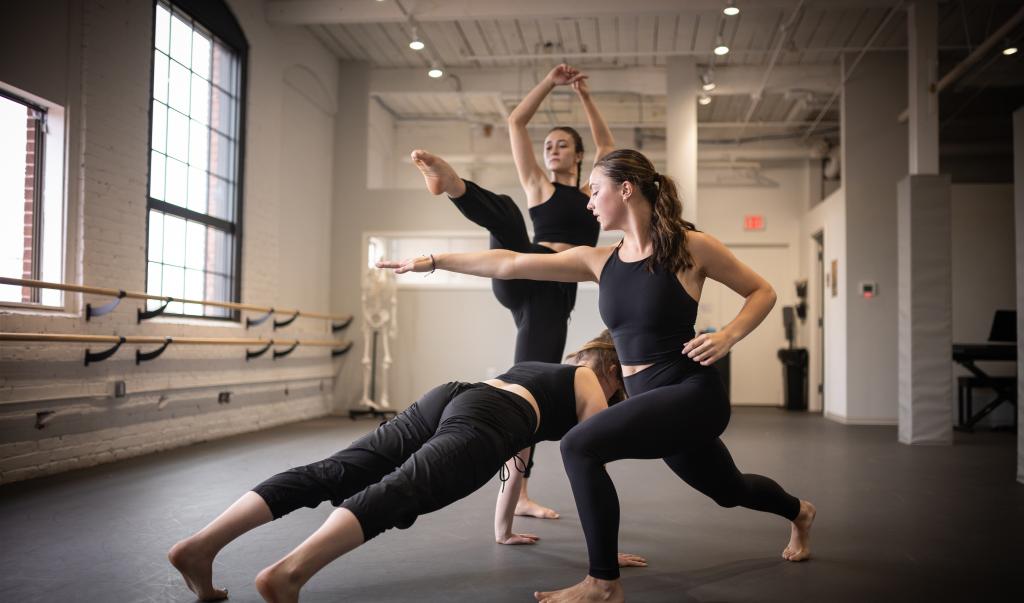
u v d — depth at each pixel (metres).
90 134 5.09
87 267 5.04
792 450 6.16
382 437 2.05
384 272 9.63
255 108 7.59
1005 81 8.91
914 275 6.79
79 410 4.86
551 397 2.13
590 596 1.93
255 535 2.91
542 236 3.30
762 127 11.70
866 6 7.32
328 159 9.76
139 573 2.35
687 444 1.98
